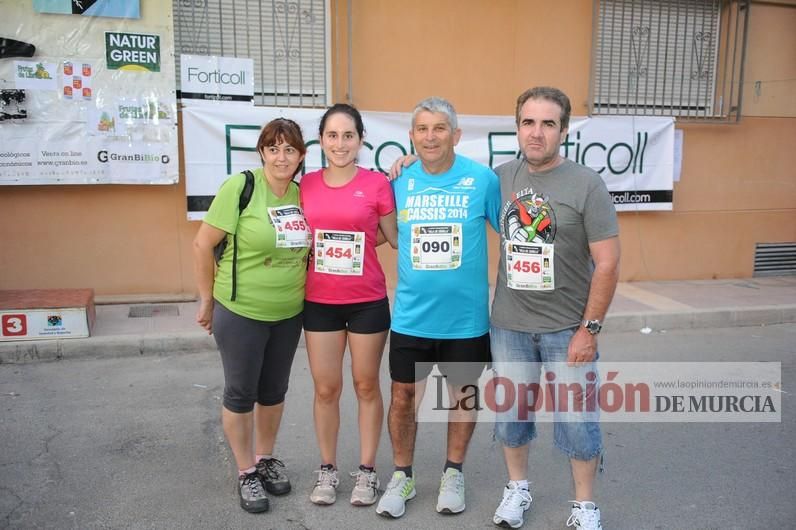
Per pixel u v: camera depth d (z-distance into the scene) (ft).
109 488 11.89
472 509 11.55
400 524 11.02
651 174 27.17
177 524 10.83
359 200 10.57
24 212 21.72
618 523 11.18
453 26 24.70
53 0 20.57
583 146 26.25
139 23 21.40
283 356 11.27
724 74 27.78
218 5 22.59
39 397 15.94
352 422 14.92
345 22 23.63
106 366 18.11
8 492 11.65
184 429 14.38
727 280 29.14
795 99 29.14
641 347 21.24
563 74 26.04
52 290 20.36
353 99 24.17
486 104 25.45
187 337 19.27
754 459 13.56
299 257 10.74
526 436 10.91
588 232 9.74
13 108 20.71
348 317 11.00
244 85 22.85
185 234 23.08
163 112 21.97
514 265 10.19
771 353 20.74
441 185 10.46
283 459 13.16
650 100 27.43
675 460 13.48
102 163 21.71
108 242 22.53
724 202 28.99
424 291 10.52
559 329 10.18
